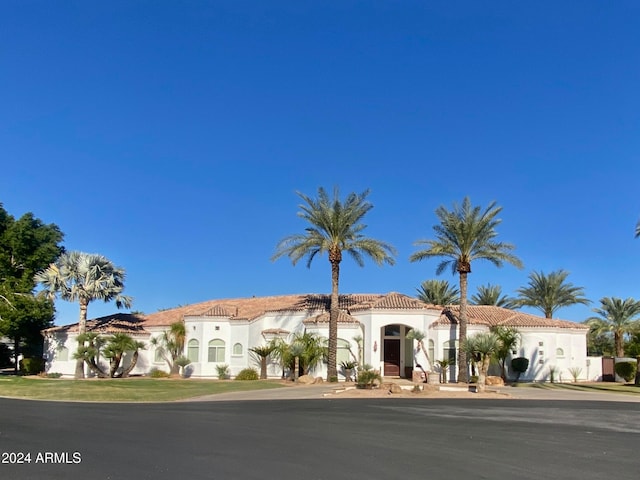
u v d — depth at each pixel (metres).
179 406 24.88
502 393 33.25
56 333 51.12
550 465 12.47
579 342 52.22
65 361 50.25
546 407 26.19
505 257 42.84
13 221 57.16
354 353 45.00
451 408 24.75
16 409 22.50
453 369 45.25
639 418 22.03
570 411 24.42
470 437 16.14
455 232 43.00
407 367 47.91
